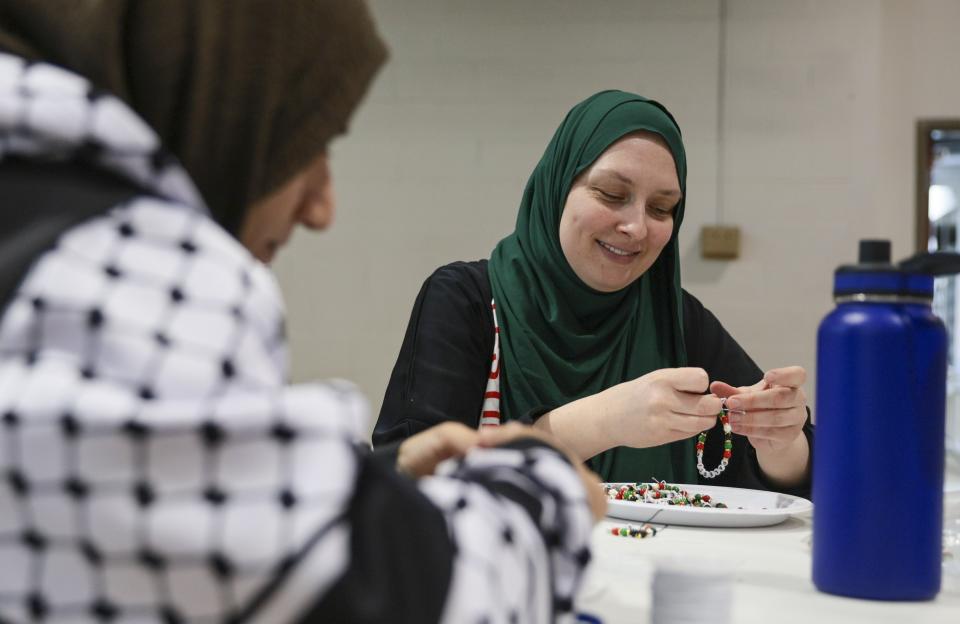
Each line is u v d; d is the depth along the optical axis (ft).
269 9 1.97
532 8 11.58
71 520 1.42
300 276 11.93
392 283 11.82
